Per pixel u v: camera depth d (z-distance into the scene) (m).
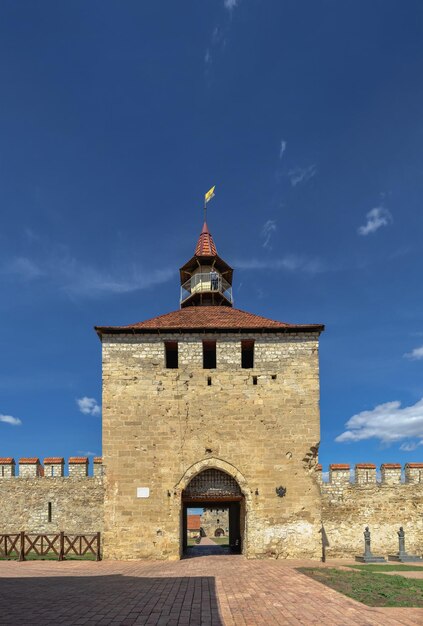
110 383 20.77
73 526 24.84
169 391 20.77
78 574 14.51
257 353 21.38
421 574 15.45
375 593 11.01
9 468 25.73
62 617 8.40
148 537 19.17
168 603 9.72
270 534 19.41
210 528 61.59
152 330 21.23
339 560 21.44
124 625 7.92
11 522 24.98
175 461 19.97
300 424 20.55
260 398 20.80
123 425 20.30
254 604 9.73
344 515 23.53
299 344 21.47
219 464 19.97
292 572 14.85
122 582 12.66
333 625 8.14
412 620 8.49
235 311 25.05
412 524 23.47
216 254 29.61
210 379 20.98
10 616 8.45
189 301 29.47
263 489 19.80
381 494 23.84
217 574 14.41
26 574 14.45
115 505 19.45
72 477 25.55
